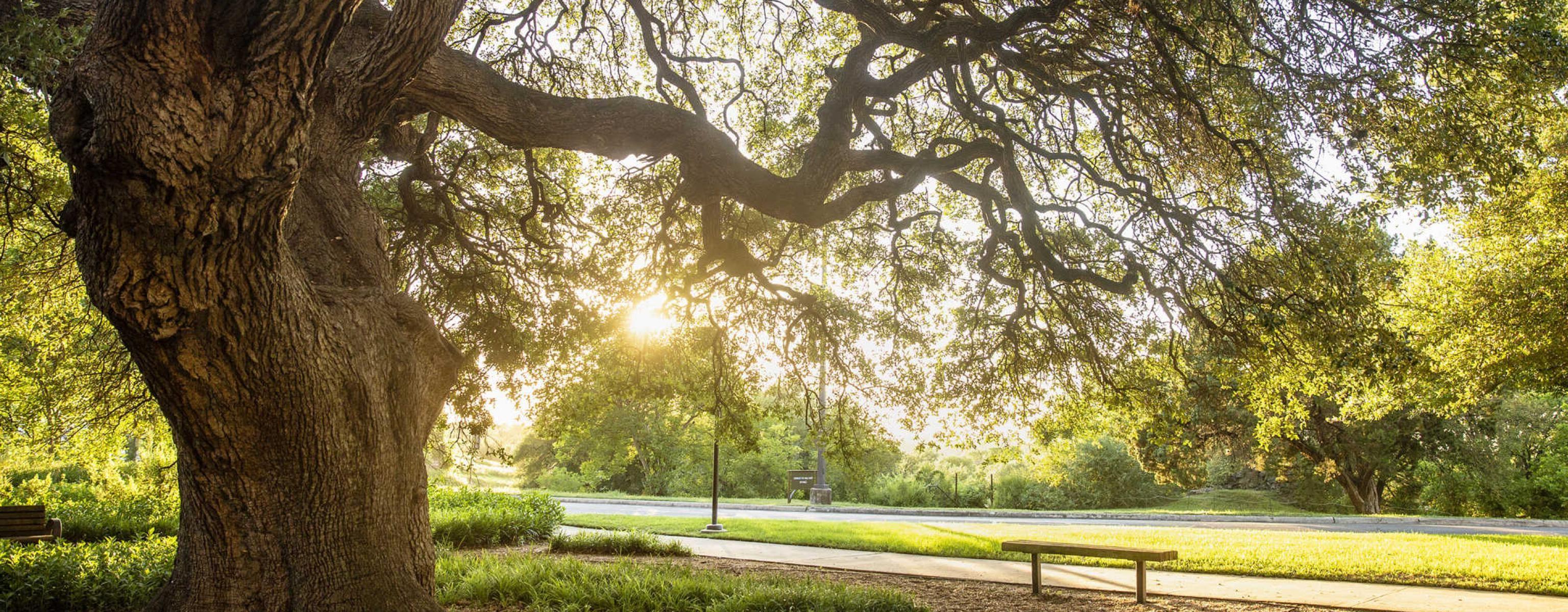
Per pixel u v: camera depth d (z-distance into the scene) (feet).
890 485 127.85
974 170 43.39
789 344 43.09
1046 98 35.04
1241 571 35.73
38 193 22.29
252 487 17.12
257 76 12.32
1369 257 32.14
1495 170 27.12
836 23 41.91
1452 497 122.01
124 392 42.83
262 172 13.14
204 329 14.51
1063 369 40.68
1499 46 25.71
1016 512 87.71
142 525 50.75
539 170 40.09
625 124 24.20
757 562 40.98
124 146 11.81
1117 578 34.53
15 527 39.50
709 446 133.28
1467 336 55.72
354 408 17.58
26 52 17.20
